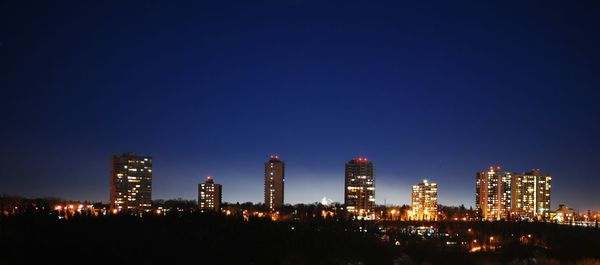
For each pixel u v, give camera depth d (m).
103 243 174.62
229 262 187.12
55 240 170.38
